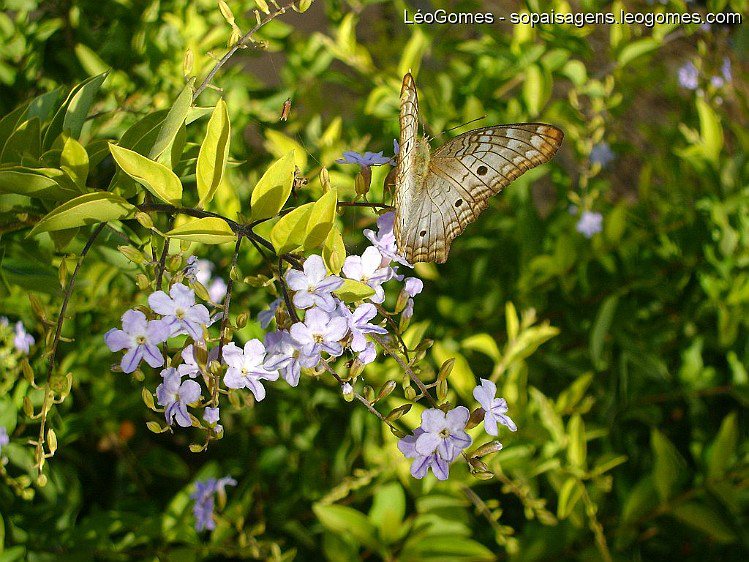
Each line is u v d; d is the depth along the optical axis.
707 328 0.51
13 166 0.31
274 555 0.41
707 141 0.50
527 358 0.49
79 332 0.43
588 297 0.49
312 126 0.47
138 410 0.45
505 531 0.40
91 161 0.33
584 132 0.54
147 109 0.43
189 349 0.29
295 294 0.29
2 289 0.34
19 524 0.39
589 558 0.42
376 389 0.43
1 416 0.38
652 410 0.49
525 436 0.41
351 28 0.49
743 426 0.51
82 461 0.47
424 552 0.39
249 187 0.46
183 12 0.48
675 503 0.43
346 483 0.41
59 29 0.47
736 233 0.49
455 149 0.33
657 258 0.51
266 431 0.48
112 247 0.34
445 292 0.51
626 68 0.58
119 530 0.43
